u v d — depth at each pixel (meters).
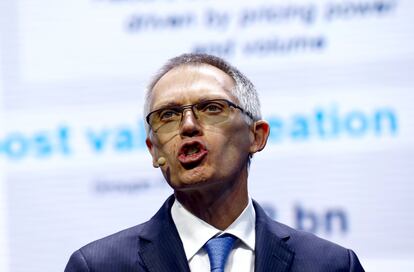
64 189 6.49
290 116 6.48
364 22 6.58
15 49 6.73
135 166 6.49
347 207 6.34
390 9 6.58
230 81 3.62
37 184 6.50
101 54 6.71
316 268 3.53
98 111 6.61
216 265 3.41
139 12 6.75
